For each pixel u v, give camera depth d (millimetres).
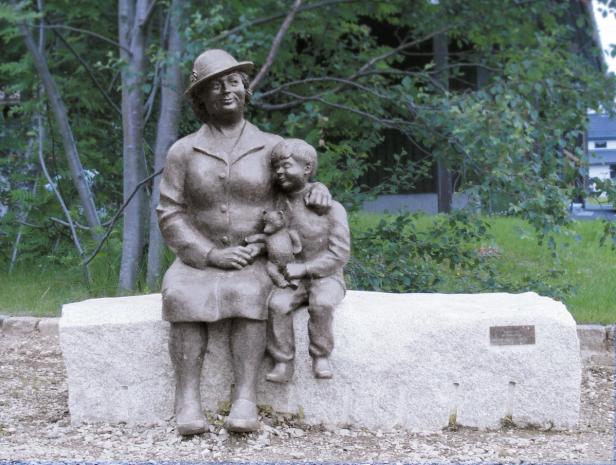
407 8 8703
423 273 7719
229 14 8281
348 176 8078
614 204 7254
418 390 4734
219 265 4594
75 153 9000
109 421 4824
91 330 4805
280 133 8484
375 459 4211
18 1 8578
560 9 8328
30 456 4195
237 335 4551
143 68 8398
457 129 6852
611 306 7723
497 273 7711
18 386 5914
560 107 7469
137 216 8422
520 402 4766
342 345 4719
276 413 4758
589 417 5141
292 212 4719
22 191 9344
